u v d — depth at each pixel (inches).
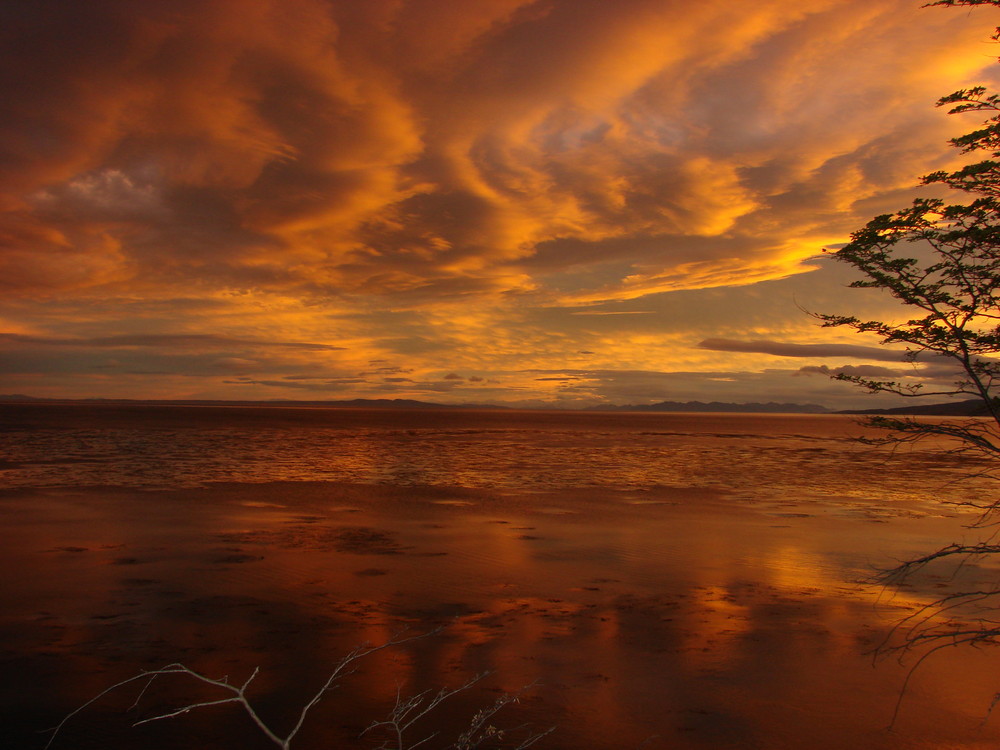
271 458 1417.3
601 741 247.9
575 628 368.2
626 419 7204.7
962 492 969.5
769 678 305.1
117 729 248.8
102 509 728.3
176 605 395.2
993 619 387.9
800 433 3243.1
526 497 878.4
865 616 393.7
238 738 244.2
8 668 299.9
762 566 511.5
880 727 262.1
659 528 663.1
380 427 3427.7
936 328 192.9
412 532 628.4
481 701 277.6
